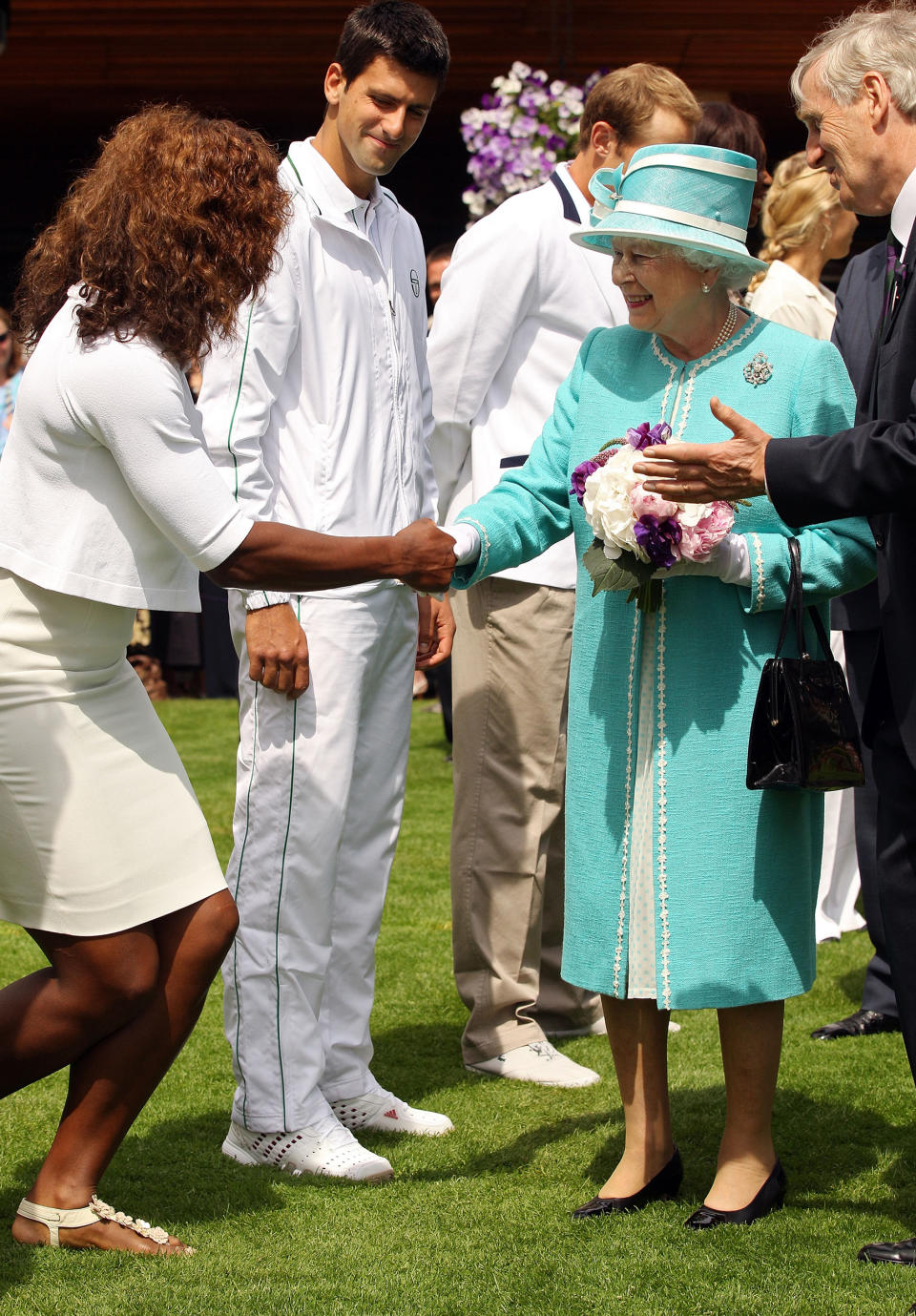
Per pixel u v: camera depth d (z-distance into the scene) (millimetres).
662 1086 3049
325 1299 2551
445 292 3975
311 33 9781
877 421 2682
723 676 2887
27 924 2711
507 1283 2623
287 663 3211
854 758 2764
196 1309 2498
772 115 11430
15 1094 3664
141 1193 3088
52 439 2625
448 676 8102
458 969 4020
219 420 3170
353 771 3457
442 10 9641
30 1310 2488
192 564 2762
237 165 2664
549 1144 3404
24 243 12375
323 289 3311
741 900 2873
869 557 2945
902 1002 2875
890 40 2822
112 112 11305
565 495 3172
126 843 2686
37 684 2643
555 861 4191
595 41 9977
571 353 4012
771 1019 2953
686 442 2818
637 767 2936
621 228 2828
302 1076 3285
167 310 2617
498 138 7293
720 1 9570
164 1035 2771
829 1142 3373
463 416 4004
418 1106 3693
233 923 2791
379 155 3324
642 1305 2537
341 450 3336
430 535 2912
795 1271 2676
